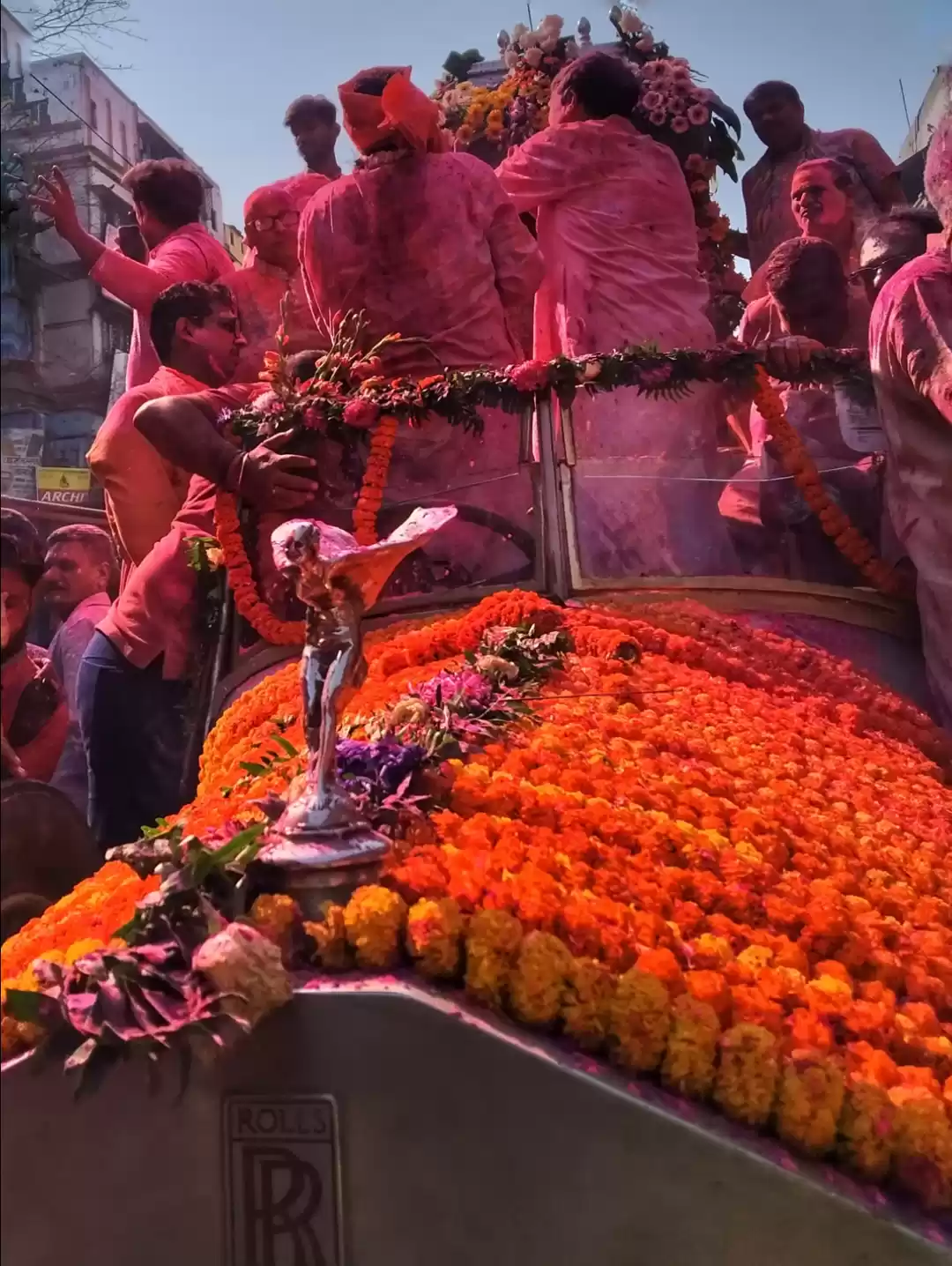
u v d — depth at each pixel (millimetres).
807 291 5301
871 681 4703
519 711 3213
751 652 4477
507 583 4754
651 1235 1991
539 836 2492
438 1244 1996
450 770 2680
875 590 5039
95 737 4340
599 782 2857
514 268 5285
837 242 5719
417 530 2264
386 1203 1997
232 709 4340
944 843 3330
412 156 5086
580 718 3311
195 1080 2012
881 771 3785
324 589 2189
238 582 4602
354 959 2096
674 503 4848
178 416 4562
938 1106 2119
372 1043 1986
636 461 4820
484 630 4062
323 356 4992
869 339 4930
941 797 3775
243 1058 2004
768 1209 1996
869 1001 2418
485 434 4793
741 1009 2170
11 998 1953
